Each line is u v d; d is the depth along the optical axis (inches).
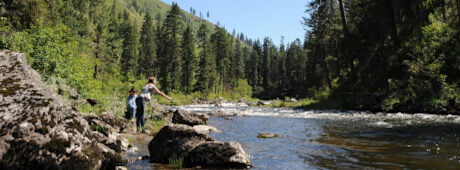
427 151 225.0
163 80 2910.9
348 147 252.8
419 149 233.9
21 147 126.6
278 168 181.6
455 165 178.7
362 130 374.6
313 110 893.8
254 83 4315.9
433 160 193.9
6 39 442.9
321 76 1737.2
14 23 631.2
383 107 705.6
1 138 125.0
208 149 194.7
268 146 263.4
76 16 1225.4
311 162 196.7
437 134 317.7
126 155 219.6
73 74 515.5
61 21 1003.9
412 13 871.1
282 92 3612.2
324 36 1400.1
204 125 429.7
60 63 478.3
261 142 288.0
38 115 142.9
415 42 772.6
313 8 1264.8
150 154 216.5
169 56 3004.4
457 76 620.4
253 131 386.9
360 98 847.7
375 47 1004.6
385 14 924.0
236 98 3083.2
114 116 369.7
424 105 613.9
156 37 3673.7
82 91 522.3
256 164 193.0
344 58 1203.2
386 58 870.4
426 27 737.6
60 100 166.1
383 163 188.7
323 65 1635.1
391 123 451.2
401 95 687.1
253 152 234.8
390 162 191.0
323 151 236.5
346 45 1067.9
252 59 4461.1
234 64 3969.0
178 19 3144.7
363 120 522.9
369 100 795.4
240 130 399.2
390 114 639.1
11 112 137.8
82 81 538.6
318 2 1229.1
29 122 136.8
